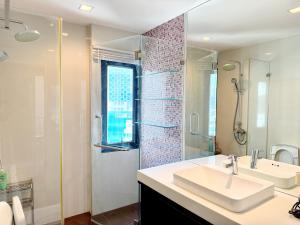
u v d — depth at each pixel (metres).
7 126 2.12
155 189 1.55
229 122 1.80
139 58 2.61
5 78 2.09
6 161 2.13
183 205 1.31
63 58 2.36
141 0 1.83
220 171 1.57
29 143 2.23
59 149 2.38
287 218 1.06
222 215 1.08
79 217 2.50
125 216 2.56
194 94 2.11
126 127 2.68
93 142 2.49
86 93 2.51
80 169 2.52
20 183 2.21
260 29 1.55
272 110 1.50
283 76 1.43
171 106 2.35
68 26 2.37
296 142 1.38
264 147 1.55
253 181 1.36
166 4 1.92
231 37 1.74
